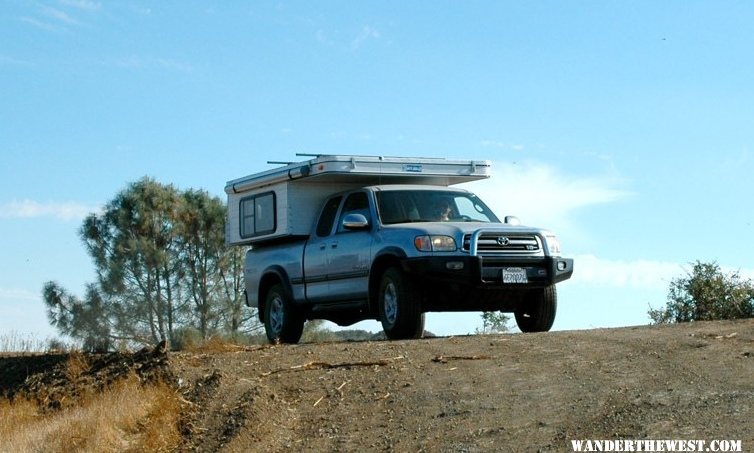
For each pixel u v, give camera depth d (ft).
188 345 46.32
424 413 31.17
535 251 46.39
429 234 45.29
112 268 87.40
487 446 27.27
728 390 29.89
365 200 49.75
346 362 38.04
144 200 90.17
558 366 34.88
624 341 38.55
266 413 32.94
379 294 47.39
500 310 48.24
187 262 90.48
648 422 27.61
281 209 53.62
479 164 53.98
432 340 42.01
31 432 35.22
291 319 53.72
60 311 87.66
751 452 24.44
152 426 33.40
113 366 41.14
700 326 42.93
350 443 29.53
